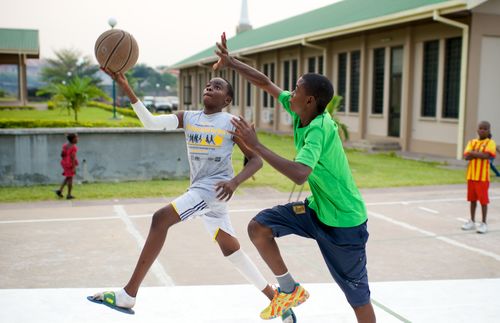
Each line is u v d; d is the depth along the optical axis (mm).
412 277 5477
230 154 3600
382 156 17562
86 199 9828
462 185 11789
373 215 8586
